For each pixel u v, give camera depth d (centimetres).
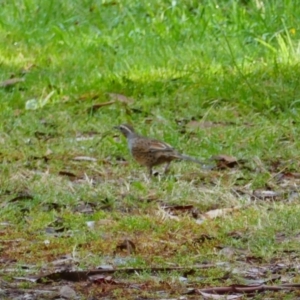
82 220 1010
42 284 830
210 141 1320
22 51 1766
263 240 932
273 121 1420
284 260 887
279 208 1040
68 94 1556
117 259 896
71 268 870
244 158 1269
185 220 1006
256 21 1806
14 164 1238
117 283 827
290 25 1795
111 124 1428
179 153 1221
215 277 841
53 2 1958
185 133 1377
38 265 880
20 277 847
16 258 901
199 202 1080
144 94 1547
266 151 1300
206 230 972
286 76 1565
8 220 1023
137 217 1014
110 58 1717
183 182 1154
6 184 1137
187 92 1530
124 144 1312
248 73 1578
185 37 1788
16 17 1912
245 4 1927
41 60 1723
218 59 1659
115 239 950
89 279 836
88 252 912
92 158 1275
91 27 1889
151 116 1459
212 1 1884
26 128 1404
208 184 1170
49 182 1145
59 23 1900
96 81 1594
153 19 1867
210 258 895
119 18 1906
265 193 1130
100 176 1204
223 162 1238
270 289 809
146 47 1747
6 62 1714
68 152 1294
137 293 803
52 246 930
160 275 846
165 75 1606
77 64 1709
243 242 941
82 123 1433
